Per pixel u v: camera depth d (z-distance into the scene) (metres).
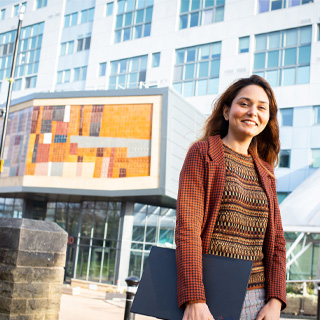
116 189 28.39
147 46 37.09
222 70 33.56
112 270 29.48
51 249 5.03
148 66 36.69
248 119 2.09
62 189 29.72
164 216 30.62
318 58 30.59
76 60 41.41
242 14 33.69
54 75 42.22
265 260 2.05
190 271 1.73
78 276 30.66
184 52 35.53
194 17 35.69
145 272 1.83
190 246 1.79
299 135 30.20
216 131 2.29
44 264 4.96
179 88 35.06
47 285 4.97
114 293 20.73
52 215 34.53
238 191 1.97
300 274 25.08
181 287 1.72
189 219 1.86
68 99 30.52
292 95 30.94
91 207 31.48
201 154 1.99
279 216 2.17
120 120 29.03
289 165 30.09
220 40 34.12
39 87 42.88
